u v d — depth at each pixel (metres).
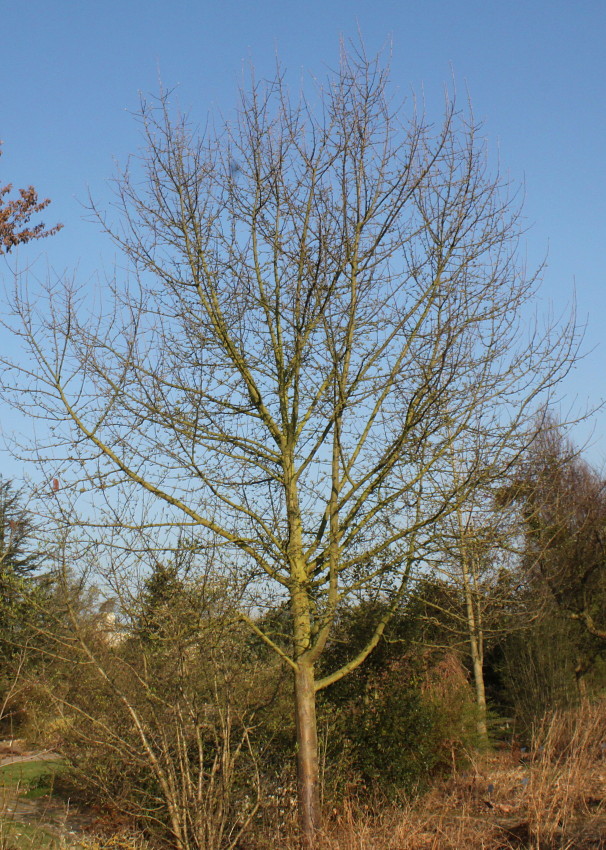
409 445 8.58
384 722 11.13
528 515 8.88
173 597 8.09
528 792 8.79
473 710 13.23
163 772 7.94
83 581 8.30
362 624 10.84
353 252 9.02
